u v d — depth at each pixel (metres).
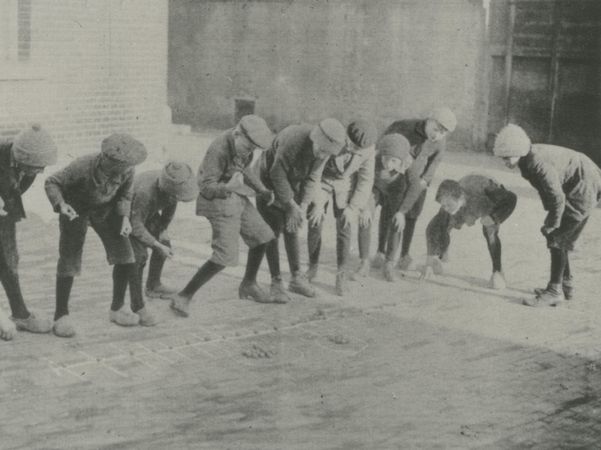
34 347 5.55
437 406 5.05
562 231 6.90
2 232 5.60
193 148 13.91
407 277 7.57
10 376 5.12
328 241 8.61
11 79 8.63
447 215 7.49
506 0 13.77
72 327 5.74
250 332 6.05
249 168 6.34
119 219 5.78
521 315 6.75
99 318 6.09
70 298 6.44
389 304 6.83
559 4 13.23
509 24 13.72
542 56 13.45
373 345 5.95
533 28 13.50
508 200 7.32
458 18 14.22
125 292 6.02
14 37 8.81
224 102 17.11
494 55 13.95
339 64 15.73
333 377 5.38
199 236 8.37
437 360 5.72
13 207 5.59
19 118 8.79
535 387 5.40
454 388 5.31
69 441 4.40
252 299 6.72
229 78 16.97
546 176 6.59
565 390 5.38
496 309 6.85
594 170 6.79
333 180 6.89
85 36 9.22
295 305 6.70
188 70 17.25
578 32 13.12
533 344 6.14
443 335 6.22
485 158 13.52
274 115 16.59
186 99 17.41
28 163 5.33
